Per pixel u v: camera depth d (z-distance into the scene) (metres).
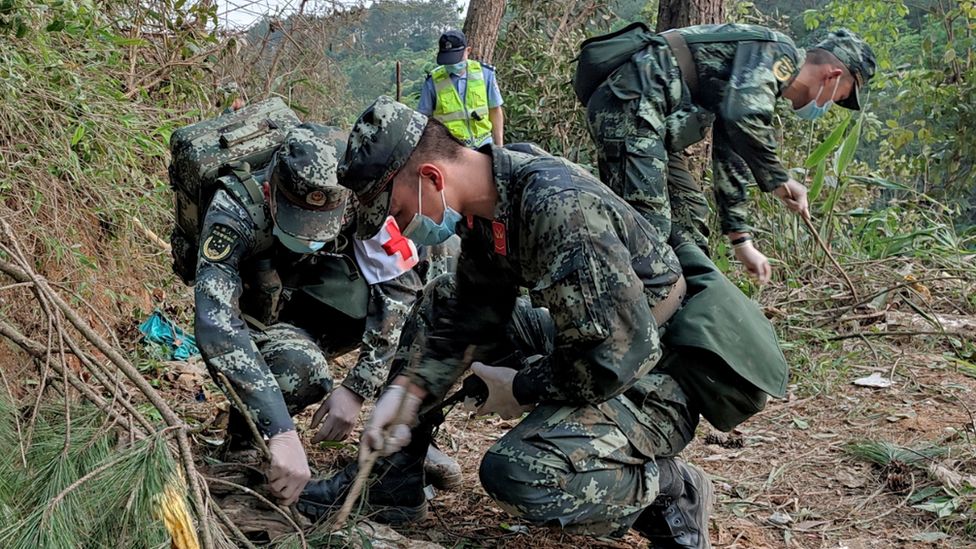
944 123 8.45
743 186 3.60
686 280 2.45
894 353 4.44
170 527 1.96
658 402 2.35
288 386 2.71
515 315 2.65
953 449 3.28
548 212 2.06
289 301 2.87
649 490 2.31
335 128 2.56
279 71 7.41
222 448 3.04
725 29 3.54
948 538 2.77
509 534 2.72
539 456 2.22
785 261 5.55
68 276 3.58
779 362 2.39
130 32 5.40
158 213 4.41
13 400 2.36
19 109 3.53
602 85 3.64
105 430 2.23
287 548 2.31
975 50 9.16
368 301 2.77
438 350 2.37
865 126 8.33
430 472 2.94
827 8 10.75
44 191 3.53
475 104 6.38
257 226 2.54
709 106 3.56
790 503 3.00
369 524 2.61
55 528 1.92
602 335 2.07
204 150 2.64
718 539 2.75
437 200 2.08
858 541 2.77
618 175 3.56
